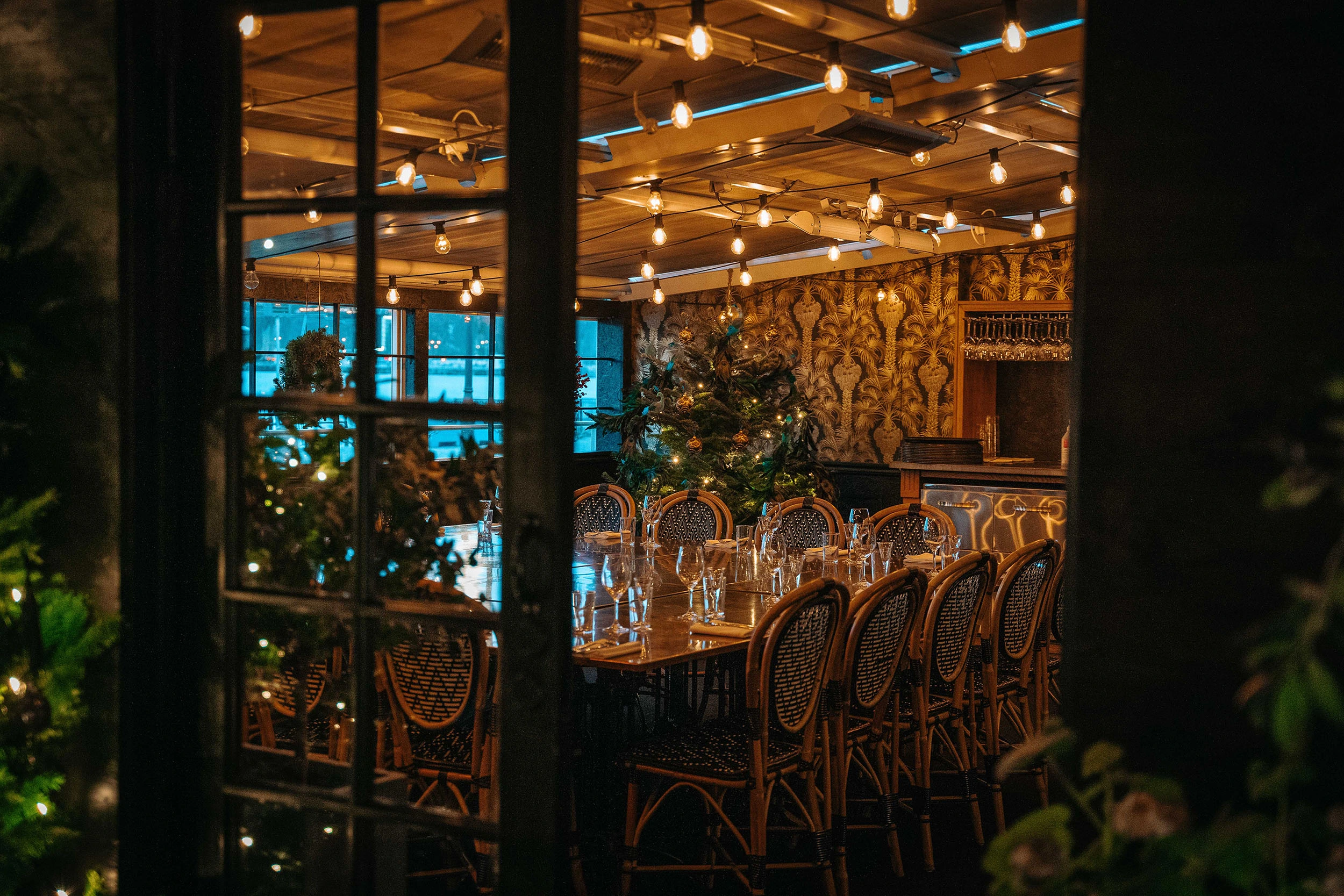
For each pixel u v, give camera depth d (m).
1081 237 1.64
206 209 2.43
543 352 2.05
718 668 5.15
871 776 4.02
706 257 9.33
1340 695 1.44
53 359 2.40
